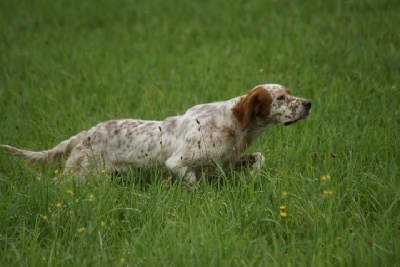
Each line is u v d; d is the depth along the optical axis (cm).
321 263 695
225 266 695
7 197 899
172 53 1814
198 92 1411
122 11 2386
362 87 1290
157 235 772
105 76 1597
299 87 1362
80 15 2377
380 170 928
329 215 790
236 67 1582
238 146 965
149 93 1413
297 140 1084
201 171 975
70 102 1419
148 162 996
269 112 941
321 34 1781
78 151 1025
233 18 2119
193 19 2169
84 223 827
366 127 1070
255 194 880
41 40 2022
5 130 1220
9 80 1570
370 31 1723
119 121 1041
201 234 755
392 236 735
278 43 1730
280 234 782
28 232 824
